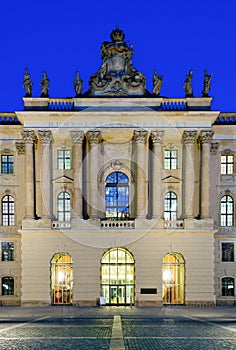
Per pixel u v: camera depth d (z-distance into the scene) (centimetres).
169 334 3516
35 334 3509
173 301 6575
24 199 6925
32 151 6712
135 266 6481
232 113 7075
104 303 6391
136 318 5009
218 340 3186
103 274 6588
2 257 6981
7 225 6994
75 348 2852
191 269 6519
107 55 6819
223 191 7000
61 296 6562
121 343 3038
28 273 6494
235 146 7025
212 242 6550
